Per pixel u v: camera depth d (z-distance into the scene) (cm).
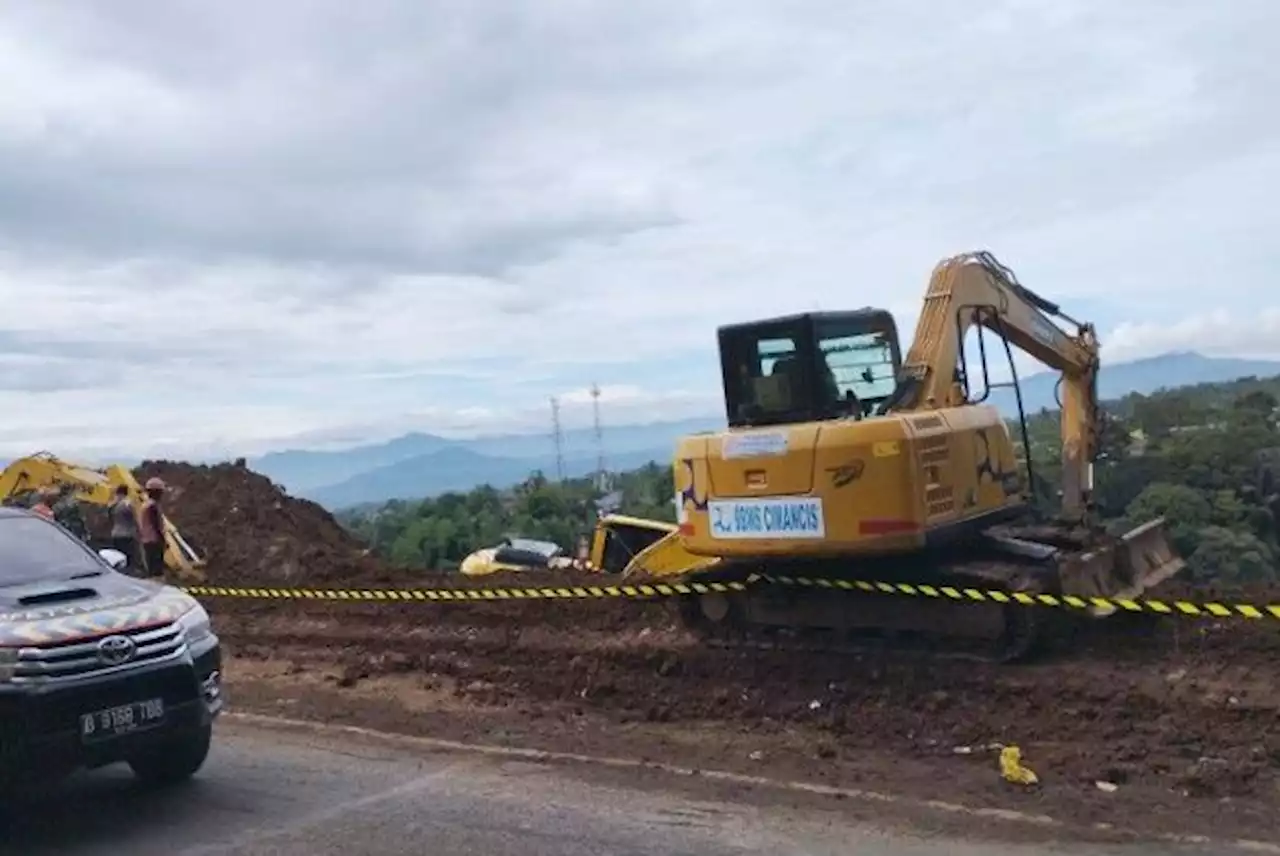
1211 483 1894
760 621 1131
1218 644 1017
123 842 739
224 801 815
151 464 2331
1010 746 847
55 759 724
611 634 1255
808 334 1076
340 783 849
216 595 1664
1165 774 778
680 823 732
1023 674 980
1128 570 1147
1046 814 719
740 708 1000
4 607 757
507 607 1395
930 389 1119
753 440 1048
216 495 2177
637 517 1783
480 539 3128
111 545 1831
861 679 1018
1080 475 1302
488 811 771
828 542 1005
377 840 724
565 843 705
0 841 747
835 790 784
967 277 1169
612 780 830
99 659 742
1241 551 1683
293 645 1389
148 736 762
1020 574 1018
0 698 710
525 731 977
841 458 997
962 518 1031
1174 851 656
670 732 962
